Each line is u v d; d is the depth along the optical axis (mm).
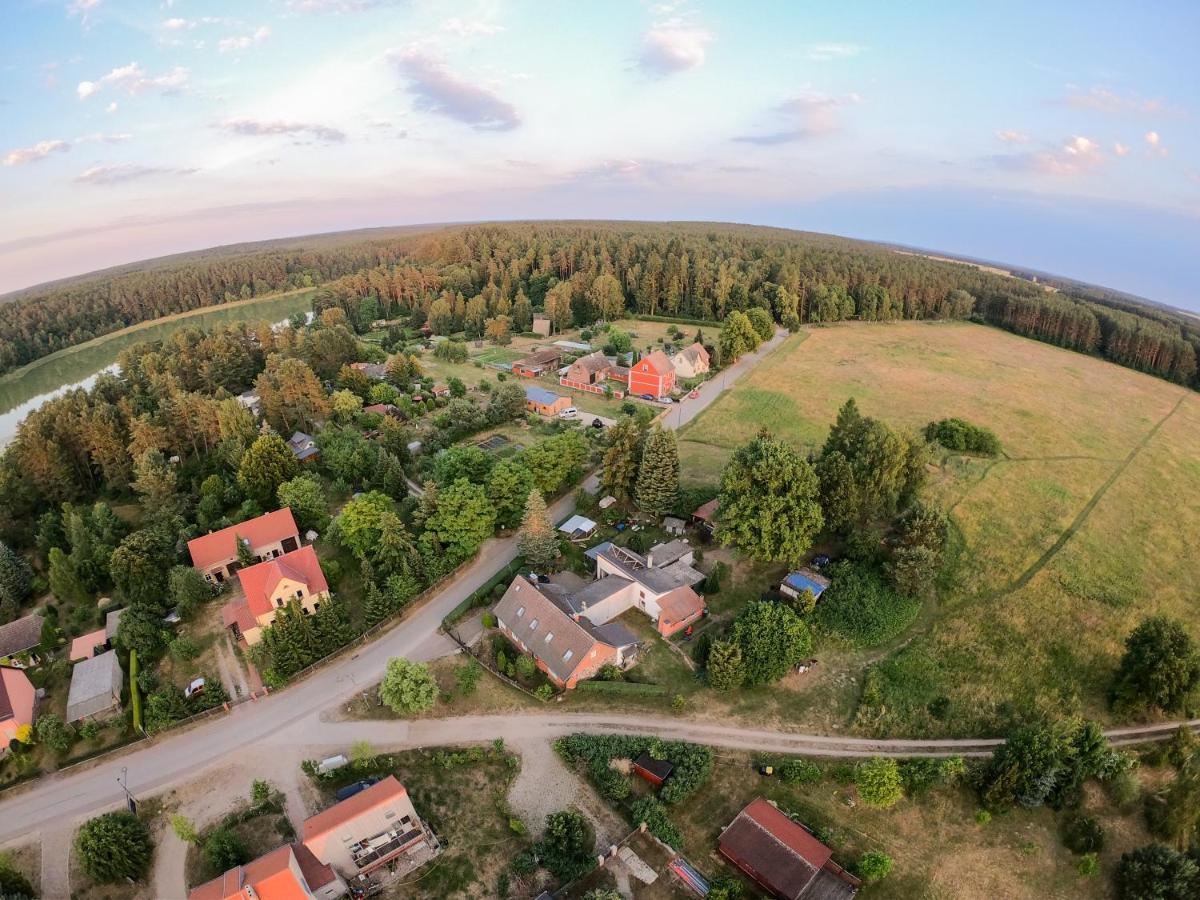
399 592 70250
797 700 61656
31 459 94438
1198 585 79375
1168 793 51406
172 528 85500
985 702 61688
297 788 52969
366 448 101062
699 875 46812
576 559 79438
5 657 67562
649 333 188625
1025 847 49438
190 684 62688
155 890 46375
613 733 57656
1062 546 84438
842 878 46312
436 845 48750
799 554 72312
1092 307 195500
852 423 83125
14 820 51562
